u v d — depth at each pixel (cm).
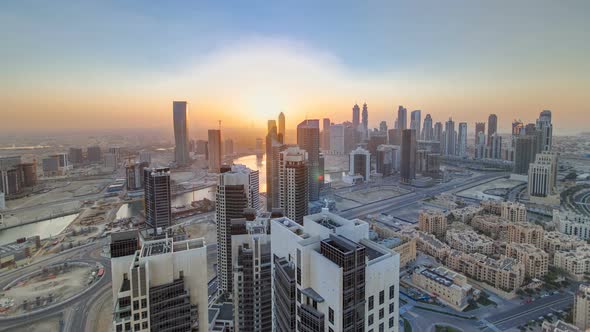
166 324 9700
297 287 8169
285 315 8606
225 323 15412
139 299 9231
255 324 14062
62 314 19775
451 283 19575
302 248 7888
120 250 10094
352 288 7088
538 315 17712
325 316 7350
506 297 19488
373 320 7669
